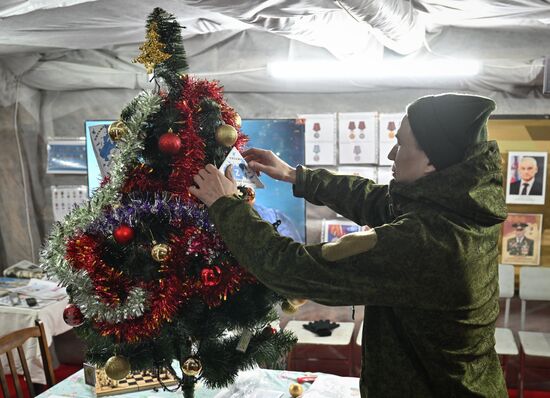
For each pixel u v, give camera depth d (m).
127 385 2.06
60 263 1.21
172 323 1.27
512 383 3.81
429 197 1.09
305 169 1.51
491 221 1.11
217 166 1.29
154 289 1.19
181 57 1.29
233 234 1.10
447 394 1.13
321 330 3.61
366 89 3.82
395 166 1.20
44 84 4.19
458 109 1.12
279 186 3.78
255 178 1.44
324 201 1.48
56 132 4.29
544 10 2.69
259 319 1.33
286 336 1.46
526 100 3.66
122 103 4.16
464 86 3.69
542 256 3.75
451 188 1.08
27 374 2.26
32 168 4.36
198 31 3.47
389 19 2.40
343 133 3.89
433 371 1.12
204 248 1.22
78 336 1.38
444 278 1.05
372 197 1.42
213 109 1.27
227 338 1.39
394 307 1.14
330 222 3.92
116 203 1.26
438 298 1.07
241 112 3.97
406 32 2.76
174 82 1.29
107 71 4.06
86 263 1.17
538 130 3.66
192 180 1.21
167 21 1.28
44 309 3.39
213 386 1.35
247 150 1.50
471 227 1.09
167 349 1.31
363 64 3.53
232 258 1.26
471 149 1.10
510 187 3.74
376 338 1.17
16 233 4.41
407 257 1.04
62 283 1.22
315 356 3.94
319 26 2.68
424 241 1.05
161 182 1.28
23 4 2.37
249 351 1.37
